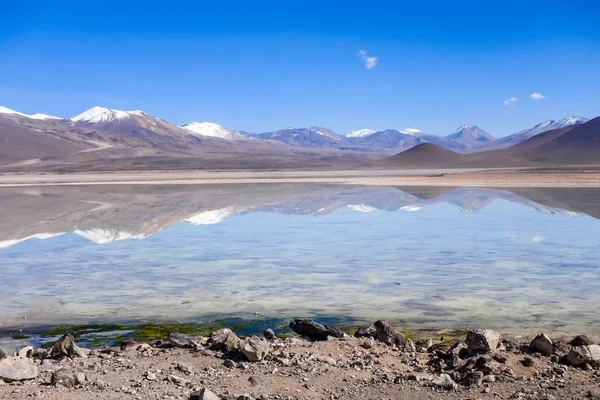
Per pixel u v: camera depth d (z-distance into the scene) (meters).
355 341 10.48
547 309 13.88
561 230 27.86
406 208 40.56
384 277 17.77
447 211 38.03
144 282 17.39
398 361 9.55
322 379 8.46
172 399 7.52
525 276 17.66
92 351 10.49
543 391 7.97
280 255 21.88
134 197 53.72
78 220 33.81
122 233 28.33
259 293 15.88
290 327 11.92
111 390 7.85
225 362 9.16
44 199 51.66
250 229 29.59
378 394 7.88
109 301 15.18
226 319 13.42
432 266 19.42
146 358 9.72
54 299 15.45
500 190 59.06
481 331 9.76
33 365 8.61
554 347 10.09
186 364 9.03
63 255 22.23
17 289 16.64
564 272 18.17
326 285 16.78
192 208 41.66
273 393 7.89
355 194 55.75
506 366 8.95
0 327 12.95
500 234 26.78
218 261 20.72
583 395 7.78
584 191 55.25
